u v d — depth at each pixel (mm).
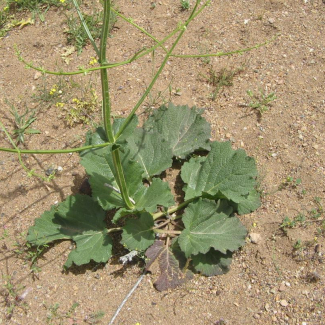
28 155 1027
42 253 897
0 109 1099
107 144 703
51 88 1128
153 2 1280
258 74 1106
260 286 831
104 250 858
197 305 824
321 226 870
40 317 826
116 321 813
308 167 945
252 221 897
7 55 1202
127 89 1113
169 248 862
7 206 961
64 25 1247
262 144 996
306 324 780
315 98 1045
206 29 1200
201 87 1104
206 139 976
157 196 854
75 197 903
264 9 1231
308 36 1157
